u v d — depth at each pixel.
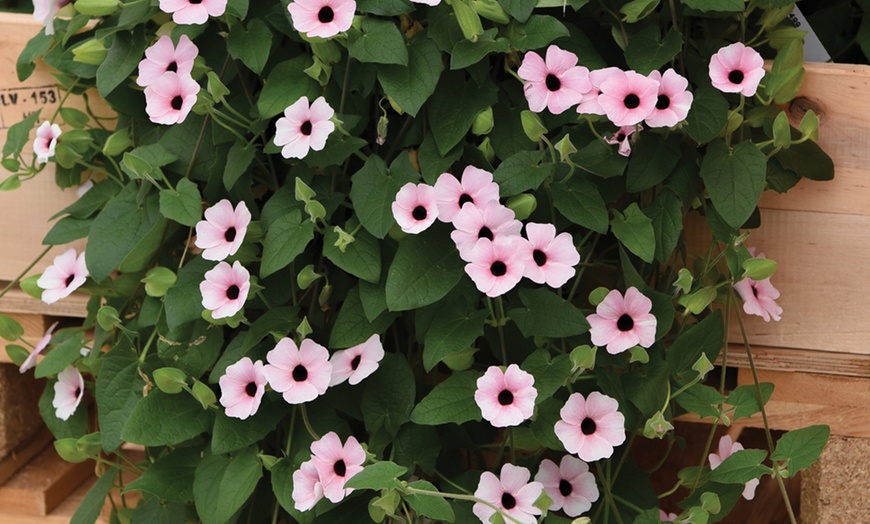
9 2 1.57
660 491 1.56
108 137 1.39
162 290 1.31
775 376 1.40
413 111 1.24
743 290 1.32
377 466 1.19
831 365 1.38
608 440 1.24
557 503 1.27
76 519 1.38
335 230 1.24
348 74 1.26
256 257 1.29
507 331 1.28
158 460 1.33
